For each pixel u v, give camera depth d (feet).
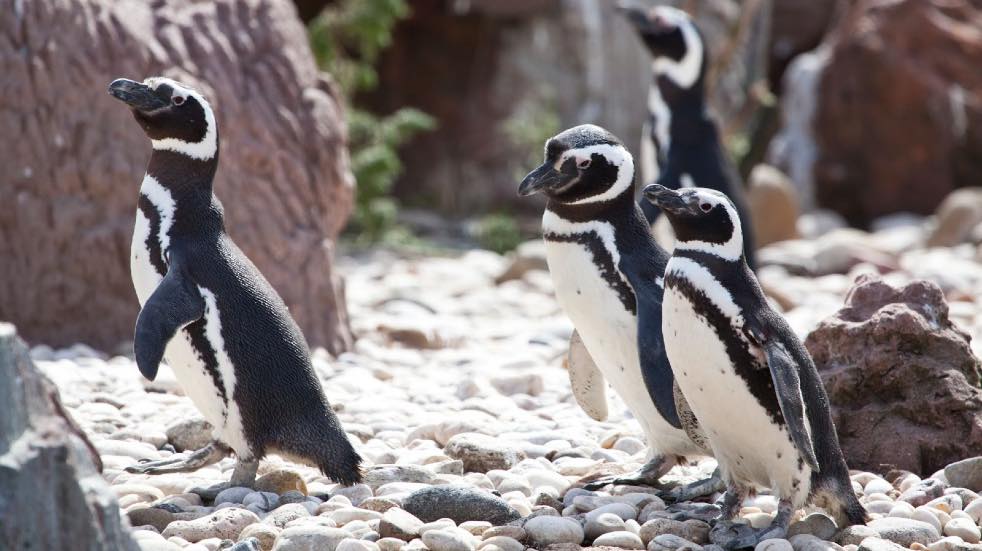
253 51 48.47
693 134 54.75
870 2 106.93
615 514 24.94
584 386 30.58
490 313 59.82
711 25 108.58
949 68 103.71
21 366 17.28
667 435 28.09
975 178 103.24
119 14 46.39
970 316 54.80
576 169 27.73
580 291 28.35
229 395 26.37
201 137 27.32
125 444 30.09
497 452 29.35
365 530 23.72
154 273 26.89
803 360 24.63
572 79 109.91
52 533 16.83
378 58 115.44
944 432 30.83
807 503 25.21
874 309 32.76
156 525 24.63
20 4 44.60
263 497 26.02
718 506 26.63
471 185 112.27
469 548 22.65
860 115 104.47
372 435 32.68
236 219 46.21
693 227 24.36
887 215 104.42
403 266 76.89
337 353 46.91
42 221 44.91
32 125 44.57
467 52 114.01
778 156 109.91
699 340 24.36
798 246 81.87
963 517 25.70
